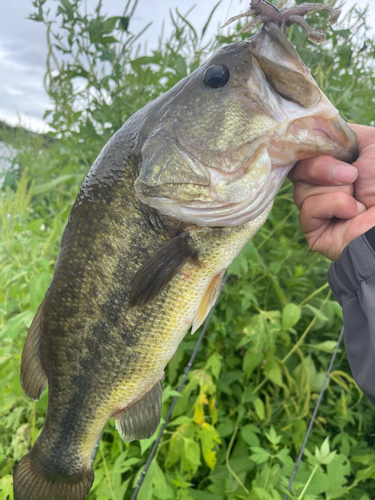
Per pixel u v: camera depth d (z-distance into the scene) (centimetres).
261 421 50
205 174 23
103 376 27
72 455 30
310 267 59
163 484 37
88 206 26
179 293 26
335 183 24
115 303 26
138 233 25
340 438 48
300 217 28
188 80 24
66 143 61
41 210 71
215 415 45
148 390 28
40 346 29
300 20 21
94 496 41
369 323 22
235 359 53
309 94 22
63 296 27
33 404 47
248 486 45
